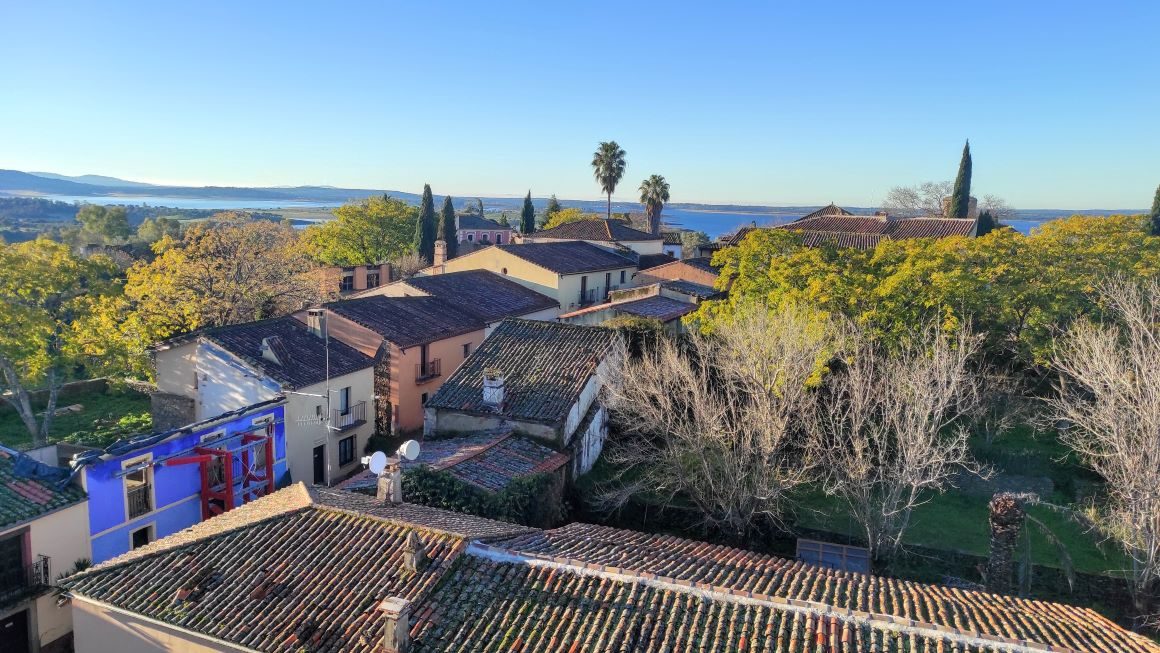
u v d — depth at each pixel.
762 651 11.11
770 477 22.23
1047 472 26.73
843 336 26.06
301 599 12.92
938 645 11.00
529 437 25.30
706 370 25.72
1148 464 19.55
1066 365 27.47
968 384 26.61
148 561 14.08
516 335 30.38
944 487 26.22
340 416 30.89
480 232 108.31
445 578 13.21
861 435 25.19
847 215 59.84
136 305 41.16
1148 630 19.27
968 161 63.69
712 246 60.62
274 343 29.98
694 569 14.03
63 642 20.19
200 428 24.41
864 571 20.58
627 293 44.22
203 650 12.57
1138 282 28.92
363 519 14.91
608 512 24.22
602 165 91.12
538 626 11.98
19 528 19.03
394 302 38.53
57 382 36.00
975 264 30.45
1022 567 20.98
